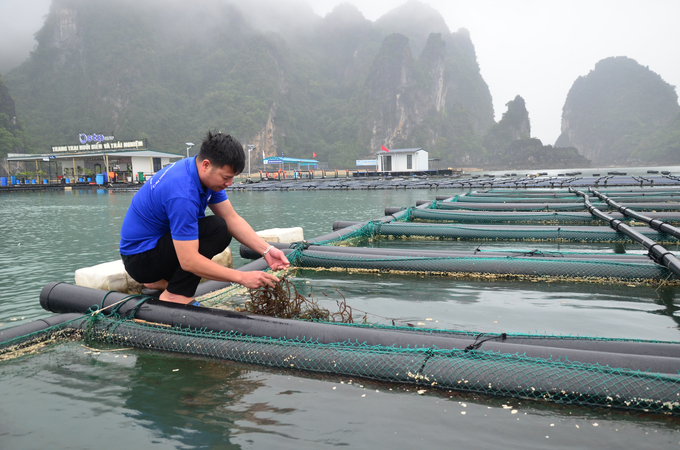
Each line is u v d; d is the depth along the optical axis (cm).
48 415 190
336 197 2231
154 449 161
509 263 466
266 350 240
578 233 707
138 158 4312
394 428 173
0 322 346
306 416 184
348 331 246
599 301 371
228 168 243
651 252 473
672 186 2173
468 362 211
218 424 179
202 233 277
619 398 185
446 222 977
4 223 1212
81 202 2252
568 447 158
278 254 297
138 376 230
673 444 160
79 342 284
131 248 278
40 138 17812
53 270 567
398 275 486
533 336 247
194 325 267
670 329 296
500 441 163
